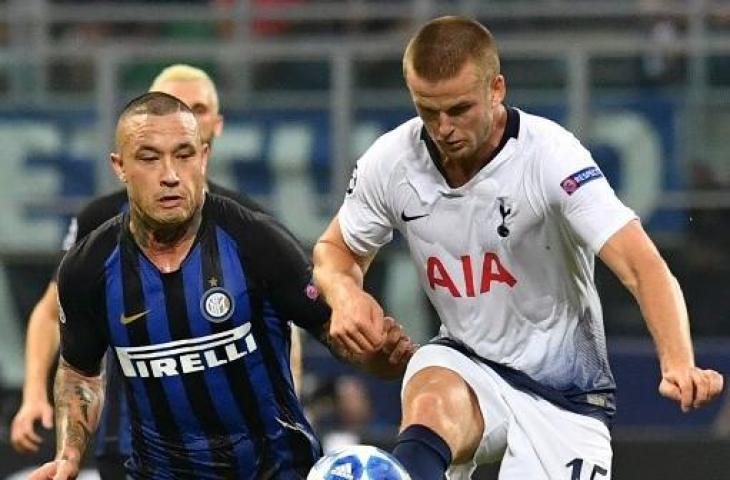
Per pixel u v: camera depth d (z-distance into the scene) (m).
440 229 19.91
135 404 19.92
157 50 42.59
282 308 19.55
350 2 48.53
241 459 19.95
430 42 18.38
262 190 41.94
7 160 42.22
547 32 45.84
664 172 41.75
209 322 19.22
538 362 20.12
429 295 20.67
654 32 45.09
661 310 18.17
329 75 42.19
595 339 20.45
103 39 48.22
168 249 19.22
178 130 18.61
